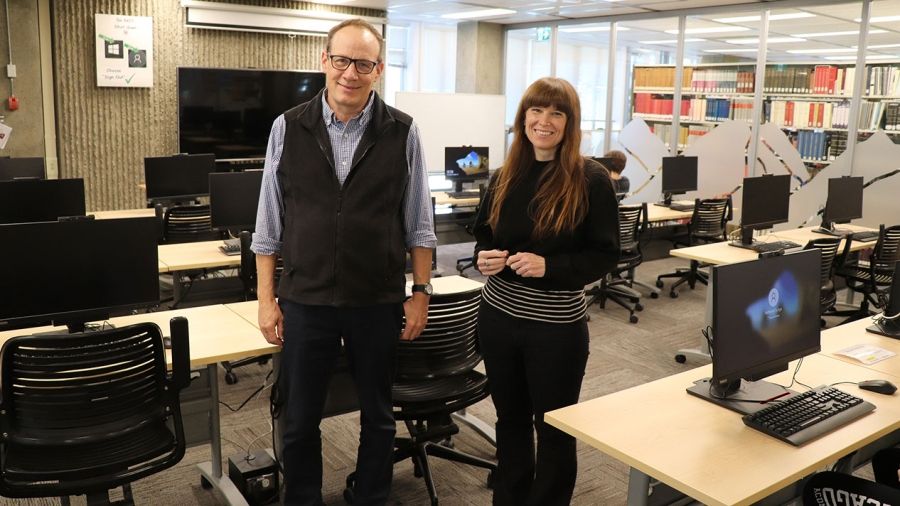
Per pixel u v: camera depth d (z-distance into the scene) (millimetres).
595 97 10297
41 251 2516
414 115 9000
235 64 8492
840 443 1992
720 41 8461
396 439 3078
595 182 2285
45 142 7473
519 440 2516
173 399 2408
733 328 2139
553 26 10289
